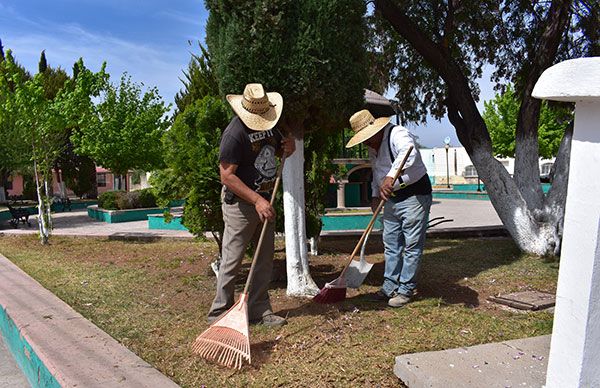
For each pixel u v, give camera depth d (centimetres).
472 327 369
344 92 438
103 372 301
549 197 681
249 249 557
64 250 866
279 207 567
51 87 2586
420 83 880
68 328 391
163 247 868
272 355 324
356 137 429
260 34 408
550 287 496
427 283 520
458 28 819
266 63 413
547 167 3541
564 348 223
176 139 547
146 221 1694
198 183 528
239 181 357
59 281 586
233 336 317
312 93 423
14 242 1012
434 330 362
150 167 2116
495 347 312
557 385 228
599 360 217
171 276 596
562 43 770
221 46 429
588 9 684
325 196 705
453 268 594
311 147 665
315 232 671
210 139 536
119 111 2048
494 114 3153
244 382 291
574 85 196
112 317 428
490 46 828
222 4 424
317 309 422
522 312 414
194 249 823
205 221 546
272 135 385
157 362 325
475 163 702
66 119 1012
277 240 883
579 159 212
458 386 259
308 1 413
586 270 212
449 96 745
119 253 810
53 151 1048
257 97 355
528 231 665
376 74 890
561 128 2889
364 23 461
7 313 445
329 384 283
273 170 389
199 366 315
